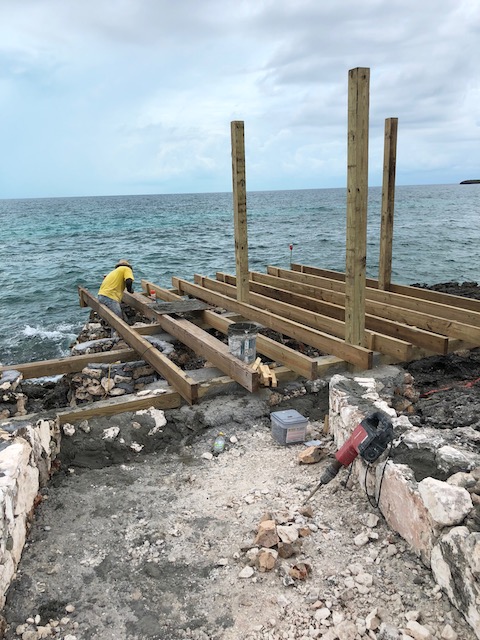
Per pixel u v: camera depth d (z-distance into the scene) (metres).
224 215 56.06
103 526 3.58
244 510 3.66
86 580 3.06
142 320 9.86
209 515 3.65
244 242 7.90
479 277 15.90
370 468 3.53
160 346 7.27
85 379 6.39
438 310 7.30
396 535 3.21
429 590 2.74
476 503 2.72
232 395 5.43
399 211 50.44
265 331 7.74
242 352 5.56
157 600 2.89
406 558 3.00
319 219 46.22
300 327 6.62
